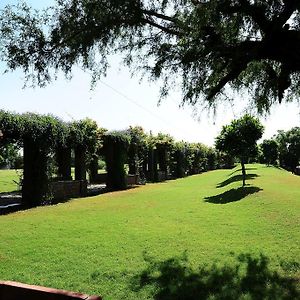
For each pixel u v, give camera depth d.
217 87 6.06
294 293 4.77
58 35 6.30
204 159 52.94
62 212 13.01
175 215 11.57
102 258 6.61
